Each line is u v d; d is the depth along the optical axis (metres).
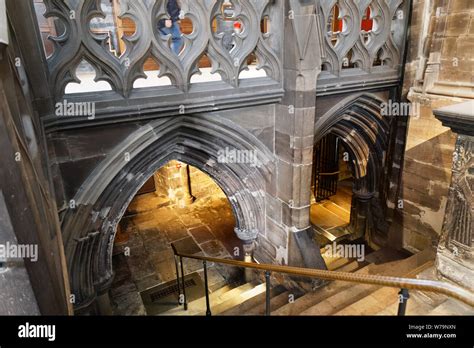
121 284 5.77
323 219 7.59
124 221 7.82
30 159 1.49
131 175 3.38
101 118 2.88
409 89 4.37
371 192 5.81
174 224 7.69
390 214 5.25
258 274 5.20
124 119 3.01
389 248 5.10
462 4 3.45
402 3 4.17
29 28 2.40
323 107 4.31
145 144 3.25
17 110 1.39
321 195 8.63
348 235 6.63
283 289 4.59
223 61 3.37
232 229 7.41
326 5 3.58
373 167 5.54
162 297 5.42
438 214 4.25
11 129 1.12
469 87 3.52
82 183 3.07
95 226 3.23
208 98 3.34
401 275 3.96
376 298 2.74
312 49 3.37
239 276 5.88
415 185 4.50
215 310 4.47
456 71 3.64
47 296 1.33
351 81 4.12
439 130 4.02
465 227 2.19
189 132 3.54
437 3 3.81
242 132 3.83
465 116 1.92
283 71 3.68
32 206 1.25
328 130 4.85
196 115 3.45
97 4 2.69
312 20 3.26
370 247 6.00
